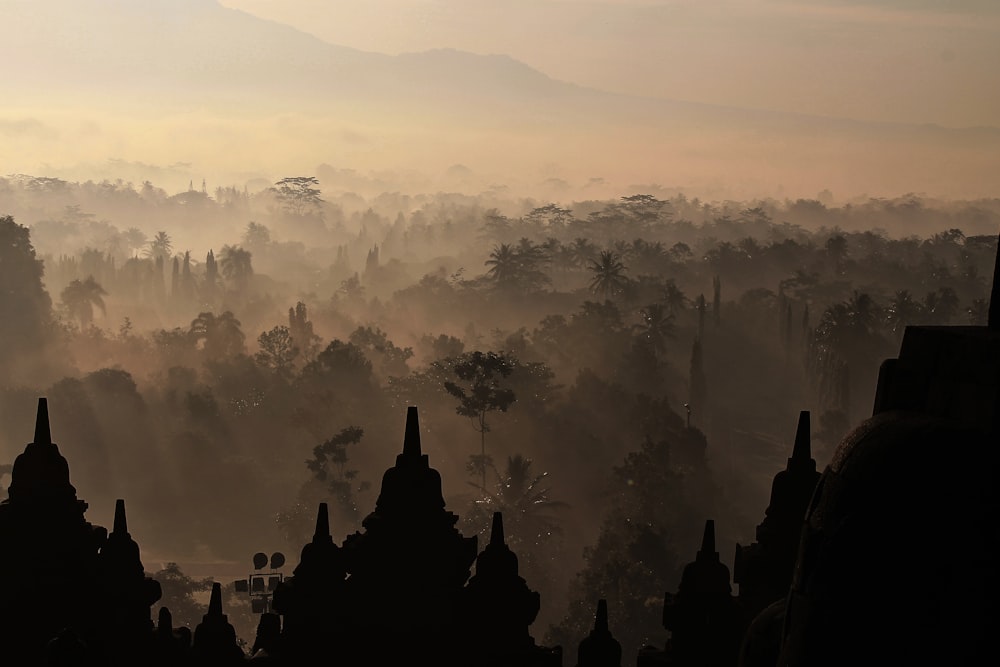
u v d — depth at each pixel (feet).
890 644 27.22
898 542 27.40
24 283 555.28
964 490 26.91
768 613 33.71
